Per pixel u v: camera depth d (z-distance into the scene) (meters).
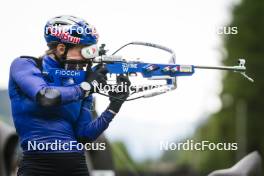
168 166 44.31
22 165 10.73
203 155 50.50
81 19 10.83
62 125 10.70
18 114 10.70
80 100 10.98
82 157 10.88
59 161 10.62
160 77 10.98
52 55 10.87
